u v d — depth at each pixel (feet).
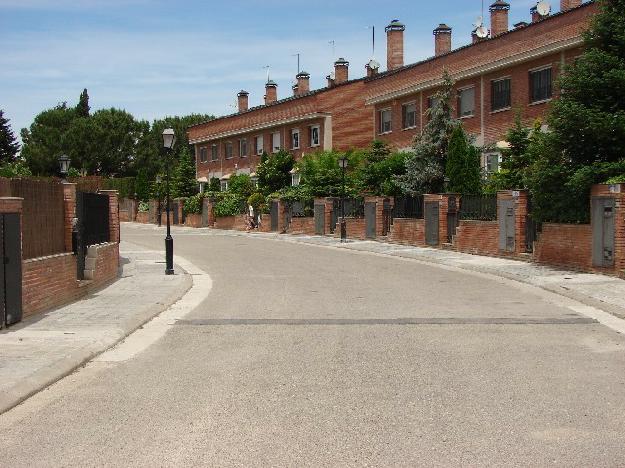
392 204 111.14
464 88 122.01
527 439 19.31
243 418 21.66
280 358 30.42
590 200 61.77
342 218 118.11
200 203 194.08
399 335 35.60
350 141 171.22
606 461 17.61
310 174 146.00
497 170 104.17
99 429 20.90
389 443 19.11
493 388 24.80
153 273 69.46
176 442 19.52
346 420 21.29
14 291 38.65
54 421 21.85
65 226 48.91
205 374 27.68
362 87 172.24
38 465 18.01
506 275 63.98
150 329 39.01
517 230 76.28
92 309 44.80
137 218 237.86
